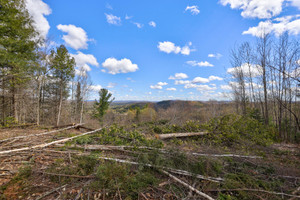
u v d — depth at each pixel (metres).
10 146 3.74
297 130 8.55
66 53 15.55
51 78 15.24
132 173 2.62
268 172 3.10
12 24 7.59
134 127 6.77
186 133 5.67
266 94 9.95
